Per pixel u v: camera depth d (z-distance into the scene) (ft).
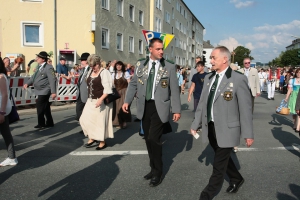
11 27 61.77
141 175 13.92
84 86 21.02
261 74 79.51
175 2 137.80
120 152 17.81
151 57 13.12
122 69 25.36
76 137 21.76
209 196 10.32
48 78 24.21
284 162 16.10
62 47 63.36
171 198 11.46
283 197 11.62
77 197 11.46
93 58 17.62
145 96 12.88
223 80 10.70
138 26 89.30
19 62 35.22
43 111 24.70
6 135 14.89
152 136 12.73
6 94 13.82
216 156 10.82
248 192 12.07
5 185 12.59
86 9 63.87
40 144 19.62
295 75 24.82
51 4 62.18
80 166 15.16
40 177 13.56
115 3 73.77
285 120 30.89
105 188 12.35
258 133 23.98
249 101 10.48
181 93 66.23
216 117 10.68
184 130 25.04
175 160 16.42
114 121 25.18
